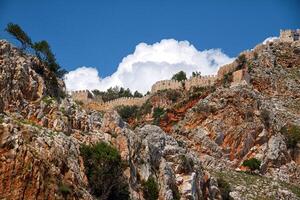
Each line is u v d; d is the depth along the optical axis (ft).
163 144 242.78
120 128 214.90
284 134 382.01
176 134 386.52
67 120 199.72
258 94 413.18
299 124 393.91
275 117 393.09
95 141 201.87
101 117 221.87
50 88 211.82
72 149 187.21
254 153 370.12
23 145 166.61
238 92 395.34
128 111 457.27
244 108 387.14
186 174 237.25
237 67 468.34
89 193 184.14
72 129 200.54
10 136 165.78
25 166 164.35
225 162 362.33
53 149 176.35
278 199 319.68
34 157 167.12
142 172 214.07
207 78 472.44
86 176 189.98
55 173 171.83
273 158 362.33
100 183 191.11
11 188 160.66
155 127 247.50
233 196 307.99
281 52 484.33
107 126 214.28
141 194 209.36
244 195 313.53
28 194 162.50
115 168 195.83
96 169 191.52
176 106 430.61
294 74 462.19
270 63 465.88
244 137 374.63
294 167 363.76
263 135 376.07
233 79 442.09
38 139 174.60
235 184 325.21
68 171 178.60
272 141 372.58
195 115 394.32
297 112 415.23
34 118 192.03
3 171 161.17
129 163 207.00
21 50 210.79
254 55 478.18
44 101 198.70
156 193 212.43
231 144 373.40
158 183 218.18
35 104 195.83
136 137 218.79
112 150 196.24
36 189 164.14
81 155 191.72
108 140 208.23
